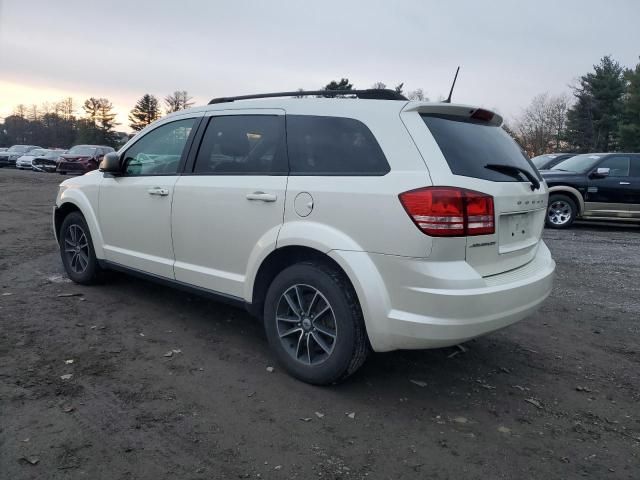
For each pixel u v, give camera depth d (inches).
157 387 135.6
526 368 161.2
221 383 139.8
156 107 3587.6
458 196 119.2
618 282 273.1
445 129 132.3
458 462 111.0
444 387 144.9
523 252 143.7
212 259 161.2
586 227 503.2
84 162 1047.0
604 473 110.0
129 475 101.0
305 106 147.1
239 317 190.1
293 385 140.5
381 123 131.6
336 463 108.4
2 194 598.2
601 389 149.2
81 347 157.5
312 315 139.3
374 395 137.8
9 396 126.8
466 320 119.0
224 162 161.3
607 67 2153.1
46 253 279.3
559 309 223.9
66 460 104.3
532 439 121.6
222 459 107.7
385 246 123.0
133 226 186.9
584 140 2215.8
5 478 98.1
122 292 212.2
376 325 124.2
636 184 455.2
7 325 171.3
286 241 138.6
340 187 131.0
